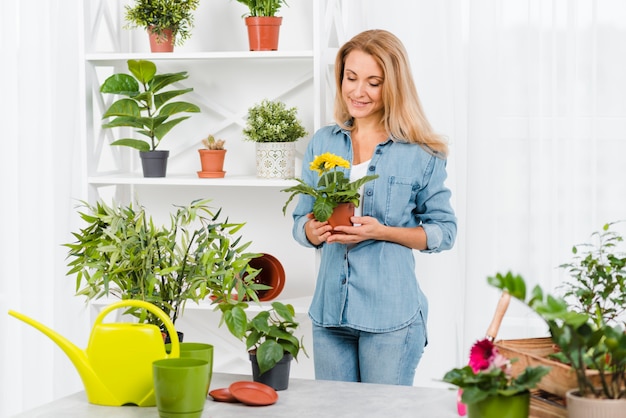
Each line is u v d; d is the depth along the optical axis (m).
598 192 2.95
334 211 2.36
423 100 3.06
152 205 3.45
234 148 3.37
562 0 2.92
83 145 3.10
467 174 2.99
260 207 3.35
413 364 2.49
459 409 1.58
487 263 2.99
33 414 1.63
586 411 1.31
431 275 3.08
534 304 1.28
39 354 3.53
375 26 3.08
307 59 3.27
